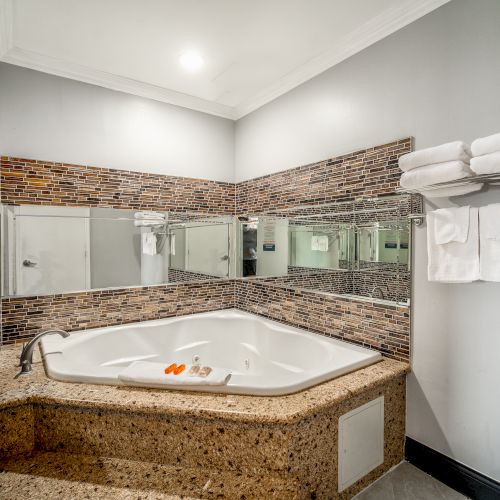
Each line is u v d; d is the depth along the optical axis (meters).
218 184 2.93
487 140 1.24
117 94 2.43
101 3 1.64
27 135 2.10
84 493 1.18
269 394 1.36
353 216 2.00
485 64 1.44
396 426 1.71
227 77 2.37
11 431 1.38
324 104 2.19
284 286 2.49
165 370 1.50
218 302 2.94
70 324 2.26
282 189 2.52
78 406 1.35
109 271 2.40
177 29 1.85
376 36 1.85
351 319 2.02
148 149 2.56
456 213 1.44
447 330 1.58
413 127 1.71
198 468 1.31
